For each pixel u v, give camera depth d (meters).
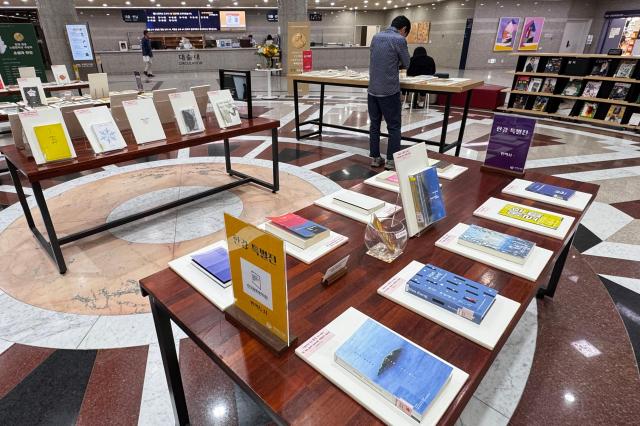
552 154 5.01
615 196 3.65
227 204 3.44
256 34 21.59
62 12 9.62
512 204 1.62
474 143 5.46
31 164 2.25
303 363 0.85
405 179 1.34
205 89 3.39
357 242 1.35
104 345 1.86
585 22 15.72
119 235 2.90
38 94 4.52
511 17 15.29
